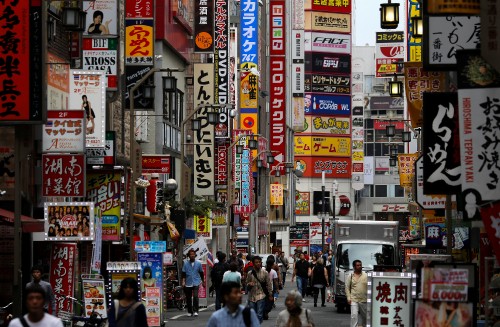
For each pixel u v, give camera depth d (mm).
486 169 27828
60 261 50281
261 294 53250
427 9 25953
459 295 26250
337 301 76562
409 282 40281
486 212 27297
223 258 62688
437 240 63719
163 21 97188
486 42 24891
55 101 57281
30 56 42594
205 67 107312
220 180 112188
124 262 50562
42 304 23922
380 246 76812
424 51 34781
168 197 84688
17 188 41656
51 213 50344
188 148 112375
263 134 185250
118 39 64062
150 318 56031
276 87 180125
